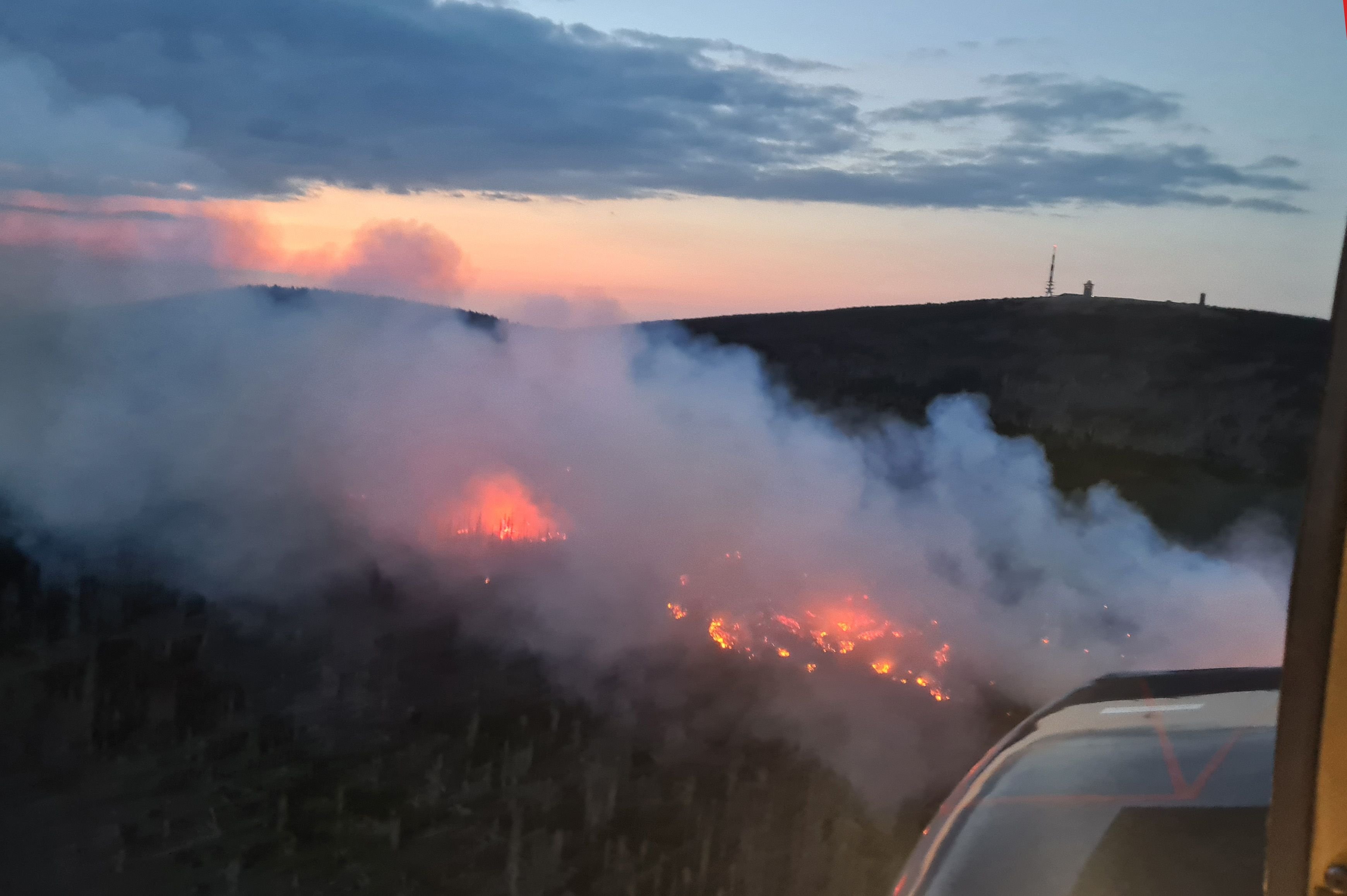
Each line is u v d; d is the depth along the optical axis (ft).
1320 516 3.75
